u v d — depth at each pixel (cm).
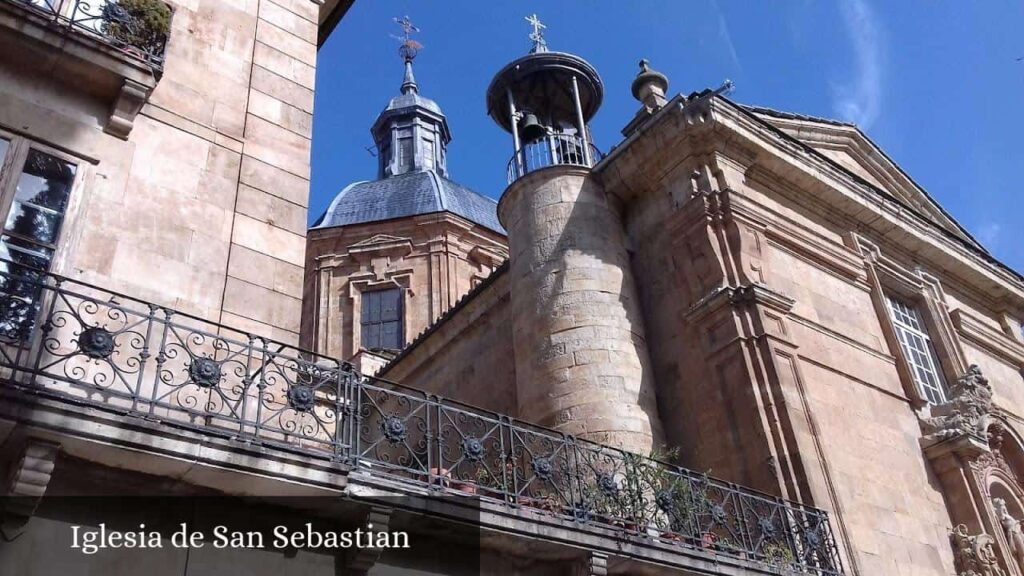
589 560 791
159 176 850
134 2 874
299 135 993
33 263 730
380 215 3200
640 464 946
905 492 1265
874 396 1348
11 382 561
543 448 1177
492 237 3025
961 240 1727
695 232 1310
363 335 2802
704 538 928
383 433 734
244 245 877
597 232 1379
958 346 1577
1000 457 1466
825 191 1481
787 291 1318
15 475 559
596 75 1639
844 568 1043
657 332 1319
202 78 943
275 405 823
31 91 790
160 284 802
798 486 1084
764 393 1148
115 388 734
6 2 764
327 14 1232
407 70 4166
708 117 1338
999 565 1261
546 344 1287
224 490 643
